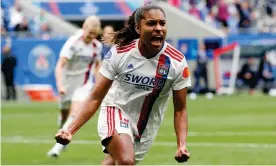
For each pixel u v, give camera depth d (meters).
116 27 60.69
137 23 14.10
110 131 14.23
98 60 24.16
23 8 58.09
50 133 31.05
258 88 55.56
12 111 42.66
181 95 14.50
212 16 62.03
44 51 52.91
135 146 14.86
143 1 59.16
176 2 61.41
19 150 25.55
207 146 26.30
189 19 57.34
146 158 23.27
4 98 52.69
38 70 52.94
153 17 13.84
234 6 62.12
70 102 24.11
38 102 50.34
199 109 42.50
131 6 59.53
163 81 14.40
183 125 14.45
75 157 23.73
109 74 14.32
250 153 24.39
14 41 53.06
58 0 60.72
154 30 13.84
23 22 55.44
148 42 13.95
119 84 14.58
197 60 54.31
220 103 46.66
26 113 41.22
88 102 14.25
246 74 54.97
